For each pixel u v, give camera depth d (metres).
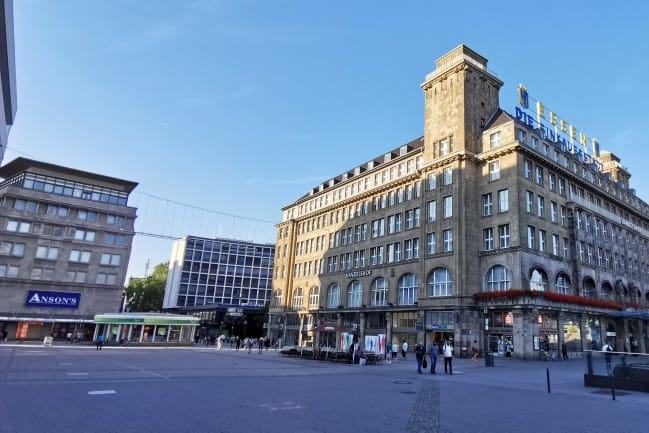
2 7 15.59
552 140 47.97
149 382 15.68
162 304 103.69
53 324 54.81
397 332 46.06
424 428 9.34
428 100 48.88
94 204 60.50
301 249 69.88
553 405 12.91
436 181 44.91
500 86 48.66
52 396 11.84
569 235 44.62
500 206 40.19
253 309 79.38
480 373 23.42
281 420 9.64
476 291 39.69
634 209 58.72
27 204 56.94
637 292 55.22
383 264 50.53
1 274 53.59
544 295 36.09
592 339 43.19
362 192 56.81
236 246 104.00
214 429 8.58
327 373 21.88
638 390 16.28
